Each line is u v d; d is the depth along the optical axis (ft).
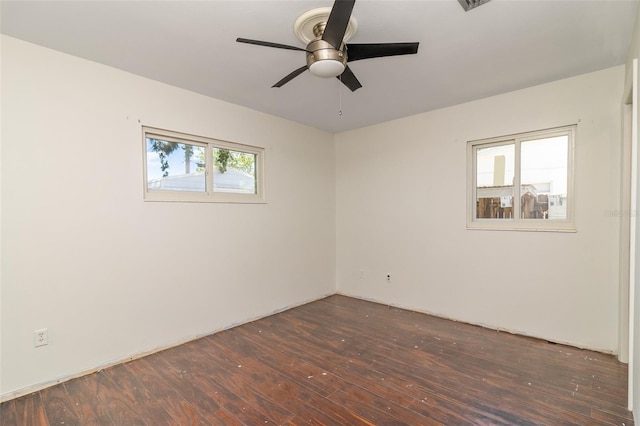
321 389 7.22
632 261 6.19
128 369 8.20
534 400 6.69
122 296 8.66
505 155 10.77
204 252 10.50
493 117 10.68
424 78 9.22
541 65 8.46
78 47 7.47
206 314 10.50
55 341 7.59
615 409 6.35
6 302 6.98
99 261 8.27
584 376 7.61
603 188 8.82
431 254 12.30
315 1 5.82
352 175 14.89
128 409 6.55
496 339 9.87
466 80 9.38
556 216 9.79
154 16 6.27
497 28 6.73
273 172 12.72
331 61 6.34
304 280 13.97
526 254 10.12
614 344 8.72
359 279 14.71
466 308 11.40
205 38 7.09
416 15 6.24
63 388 7.33
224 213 11.08
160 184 9.68
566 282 9.42
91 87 8.14
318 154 14.73
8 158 7.01
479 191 11.35
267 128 12.46
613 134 8.66
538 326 9.91
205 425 6.05
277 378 7.71
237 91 10.16
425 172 12.41
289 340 9.97
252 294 11.91
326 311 12.84
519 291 10.26
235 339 10.10
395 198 13.35
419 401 6.71
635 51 6.51
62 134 7.70
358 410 6.45
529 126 9.96
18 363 7.11
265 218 12.42
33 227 7.31
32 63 7.29
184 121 9.97
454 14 6.23
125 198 8.74
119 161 8.63
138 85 8.98
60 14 6.18
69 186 7.81
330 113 12.48
